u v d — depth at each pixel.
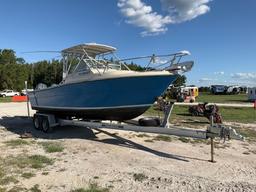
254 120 15.95
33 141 9.57
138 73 8.94
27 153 7.93
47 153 7.97
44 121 11.41
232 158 7.75
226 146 9.12
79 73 10.59
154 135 10.69
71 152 8.12
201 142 9.63
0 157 7.46
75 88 10.61
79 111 10.79
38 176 6.06
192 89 36.22
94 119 10.94
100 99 9.86
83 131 11.46
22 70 64.62
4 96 55.75
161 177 6.10
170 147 8.88
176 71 8.59
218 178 6.12
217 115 9.55
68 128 12.15
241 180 6.03
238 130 12.44
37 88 13.09
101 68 10.16
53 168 6.62
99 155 7.84
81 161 7.23
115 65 10.44
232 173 6.47
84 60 10.28
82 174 6.25
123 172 6.43
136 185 5.66
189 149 8.66
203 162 7.31
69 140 9.76
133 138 10.14
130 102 9.32
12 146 8.73
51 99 12.01
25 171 6.36
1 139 9.88
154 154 8.05
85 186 5.54
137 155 7.89
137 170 6.58
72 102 10.92
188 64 8.39
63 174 6.22
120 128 9.29
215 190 5.47
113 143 9.35
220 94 66.06
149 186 5.62
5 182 5.66
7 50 67.00
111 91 9.51
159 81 8.77
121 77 9.16
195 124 14.05
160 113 18.44
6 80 61.53
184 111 21.33
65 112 11.57
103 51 11.12
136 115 9.81
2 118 16.14
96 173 6.33
